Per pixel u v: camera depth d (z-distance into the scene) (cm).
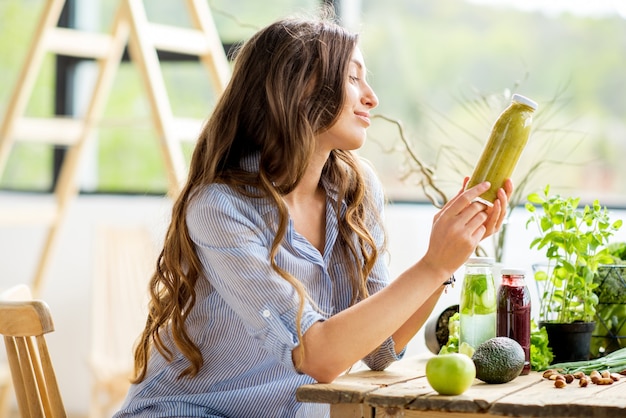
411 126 357
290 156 173
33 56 358
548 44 341
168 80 420
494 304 174
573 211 190
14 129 362
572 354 185
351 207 189
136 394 182
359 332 156
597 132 333
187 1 334
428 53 358
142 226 415
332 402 151
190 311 177
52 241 386
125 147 439
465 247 157
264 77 176
